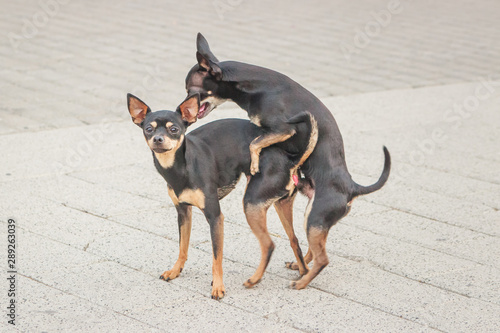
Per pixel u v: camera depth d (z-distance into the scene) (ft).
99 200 20.74
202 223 19.39
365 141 27.02
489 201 21.58
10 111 28.68
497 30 50.11
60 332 13.52
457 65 39.78
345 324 14.17
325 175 15.15
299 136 15.12
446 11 57.41
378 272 16.76
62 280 15.78
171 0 57.41
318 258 15.35
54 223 19.01
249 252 17.71
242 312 14.58
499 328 14.15
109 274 16.20
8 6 51.96
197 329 13.82
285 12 54.08
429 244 18.48
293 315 14.51
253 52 40.70
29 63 36.58
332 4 58.59
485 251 18.06
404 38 46.60
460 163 24.93
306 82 35.04
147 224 19.19
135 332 13.62
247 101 15.83
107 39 42.73
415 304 15.14
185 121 14.64
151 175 22.99
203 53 15.94
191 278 16.20
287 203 16.12
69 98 30.86
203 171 14.83
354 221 19.89
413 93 33.86
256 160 15.02
